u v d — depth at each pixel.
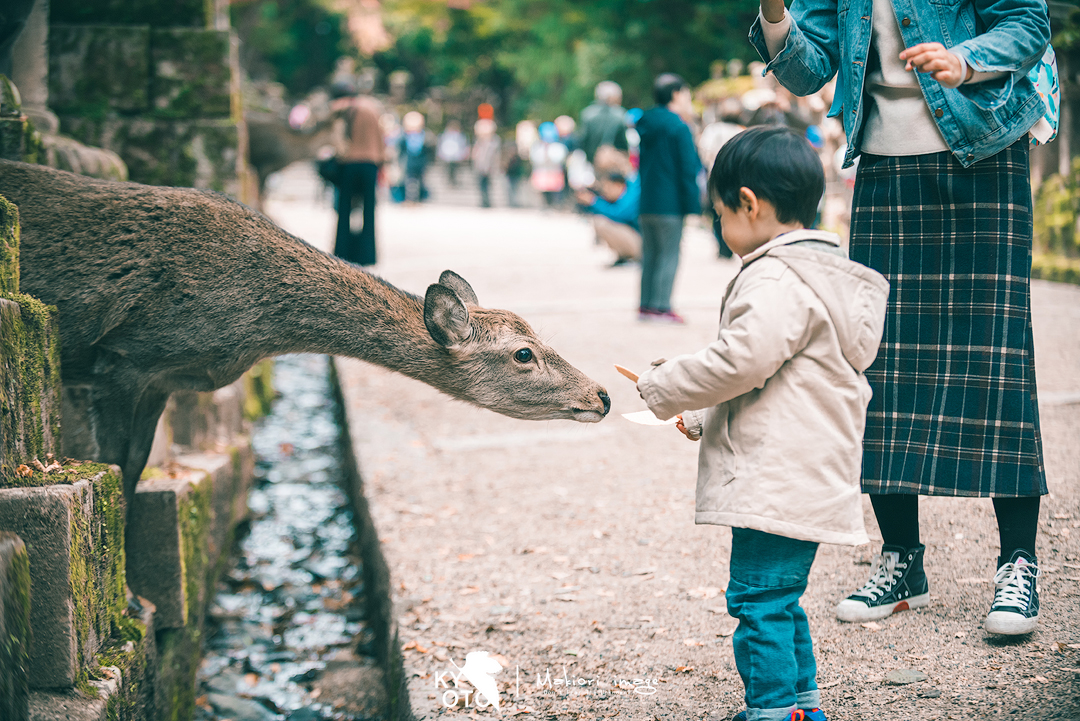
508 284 11.27
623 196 12.25
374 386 7.67
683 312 9.57
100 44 6.13
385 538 4.57
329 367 9.96
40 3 4.88
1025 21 2.71
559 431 6.24
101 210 3.53
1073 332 7.16
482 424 6.50
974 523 3.94
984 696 2.67
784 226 2.46
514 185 25.70
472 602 3.84
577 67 27.34
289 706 4.31
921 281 2.98
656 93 8.76
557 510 4.81
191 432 5.72
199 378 3.74
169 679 3.97
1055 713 2.52
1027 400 2.90
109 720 2.82
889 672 2.87
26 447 3.02
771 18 2.86
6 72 4.43
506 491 5.14
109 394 3.57
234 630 5.01
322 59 49.12
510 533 4.55
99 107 6.18
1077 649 2.86
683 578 3.90
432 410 6.90
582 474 5.36
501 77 41.28
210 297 3.55
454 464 5.66
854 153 3.01
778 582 2.42
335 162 11.05
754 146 2.43
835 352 2.35
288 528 6.38
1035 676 2.73
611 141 13.73
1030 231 2.94
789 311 2.30
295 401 9.54
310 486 7.17
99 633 3.06
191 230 3.57
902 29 2.89
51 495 2.74
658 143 8.63
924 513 4.10
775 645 2.39
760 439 2.37
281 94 32.84
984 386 2.89
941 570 3.54
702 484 2.47
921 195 2.96
